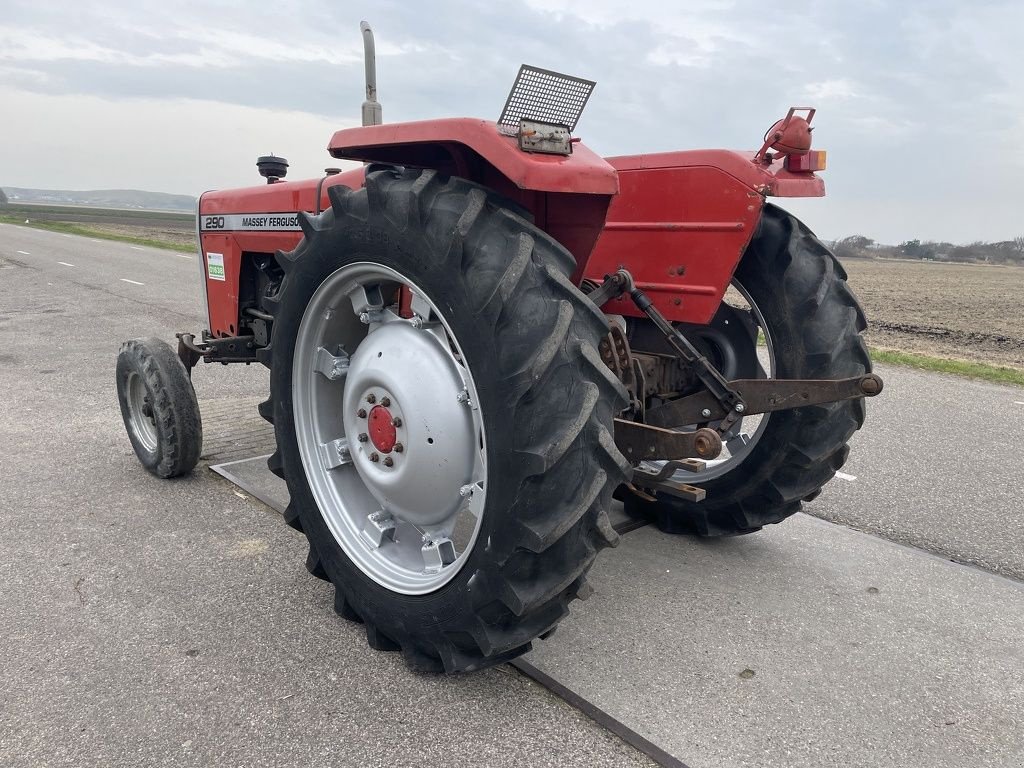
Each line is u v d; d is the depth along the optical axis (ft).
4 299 36.32
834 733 6.88
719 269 8.89
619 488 11.53
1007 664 8.05
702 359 8.99
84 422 15.98
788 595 9.43
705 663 7.91
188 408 12.25
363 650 7.97
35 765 6.23
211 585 9.26
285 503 11.65
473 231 6.37
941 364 25.34
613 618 8.78
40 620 8.39
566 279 6.37
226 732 6.66
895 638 8.50
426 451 7.33
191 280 45.34
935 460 15.06
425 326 7.37
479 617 6.68
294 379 8.46
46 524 10.91
